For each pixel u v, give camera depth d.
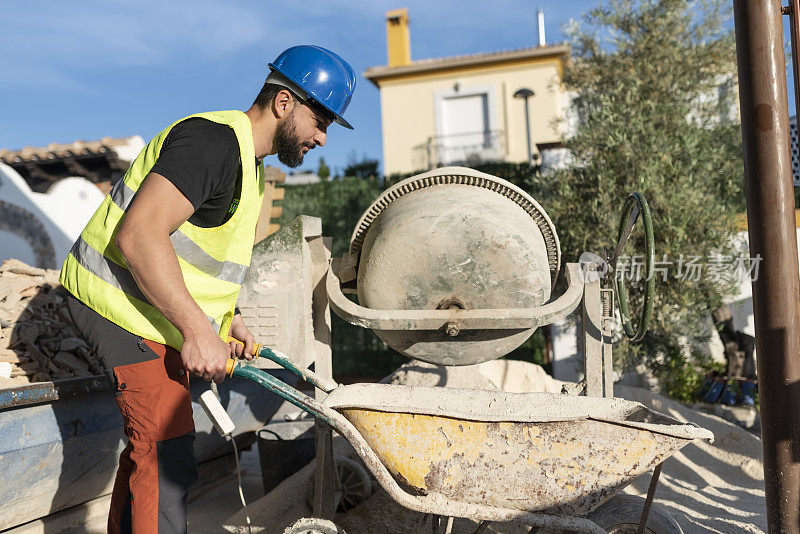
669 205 6.88
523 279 3.05
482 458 2.38
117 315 2.32
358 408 2.43
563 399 2.77
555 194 7.83
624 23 8.06
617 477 2.33
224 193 2.29
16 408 2.81
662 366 7.66
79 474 3.25
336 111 2.48
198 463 4.45
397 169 20.33
